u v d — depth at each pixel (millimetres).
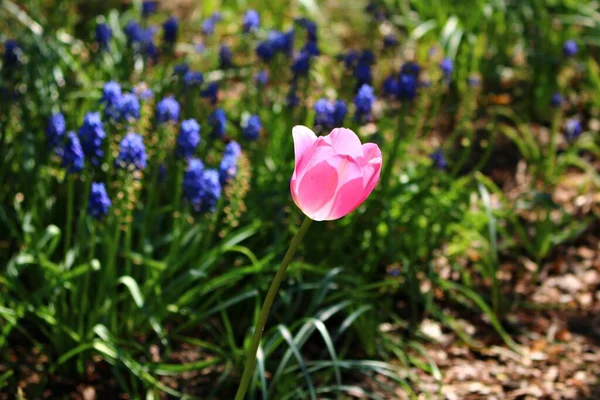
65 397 1407
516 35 2113
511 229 1781
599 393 1488
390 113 1851
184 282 1466
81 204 1515
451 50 1986
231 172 1428
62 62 1766
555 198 1856
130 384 1433
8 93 1568
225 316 1440
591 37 2145
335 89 1973
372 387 1476
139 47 1745
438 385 1480
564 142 1979
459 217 1626
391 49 2029
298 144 1038
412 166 1741
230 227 1470
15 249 1560
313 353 1516
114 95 1391
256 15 1871
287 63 1902
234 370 1455
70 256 1442
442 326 1593
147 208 1467
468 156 1918
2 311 1381
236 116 1764
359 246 1621
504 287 1677
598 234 1786
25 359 1441
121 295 1454
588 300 1668
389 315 1586
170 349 1483
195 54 2074
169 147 1564
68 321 1438
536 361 1546
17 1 2141
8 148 1589
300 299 1527
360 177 1020
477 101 2053
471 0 2104
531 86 2076
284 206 1575
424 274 1660
